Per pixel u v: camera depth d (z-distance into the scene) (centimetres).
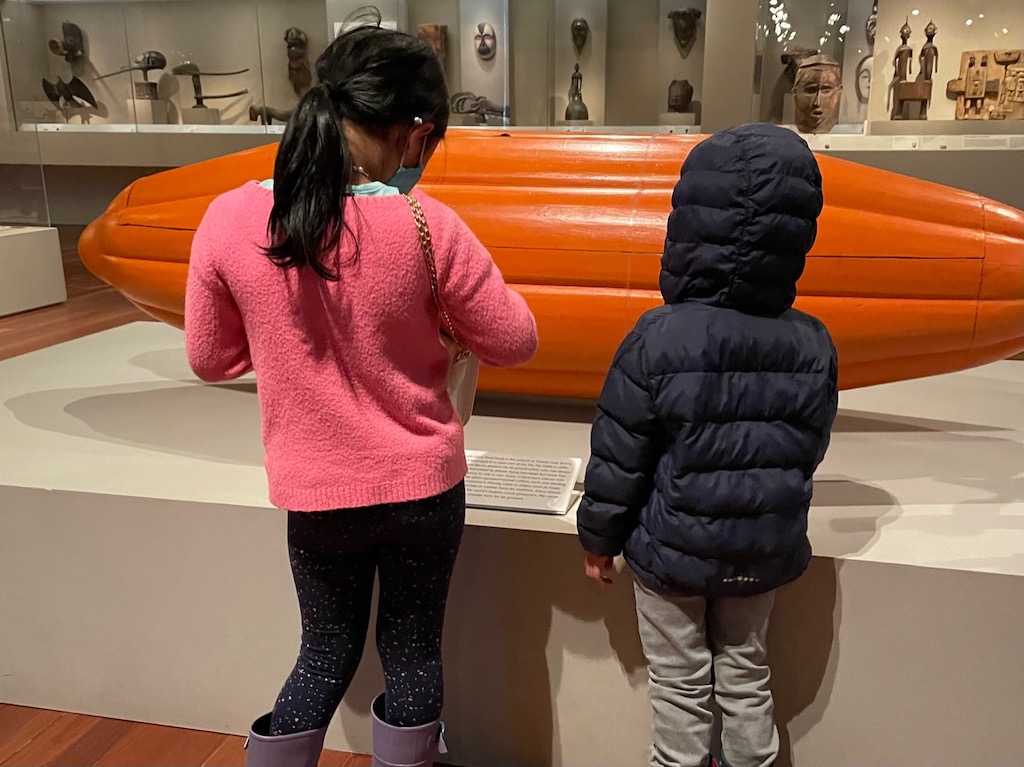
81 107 537
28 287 408
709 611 150
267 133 487
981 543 159
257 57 482
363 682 176
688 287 134
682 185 132
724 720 147
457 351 134
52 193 695
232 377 129
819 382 133
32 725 190
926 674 154
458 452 129
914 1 312
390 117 118
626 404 131
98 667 190
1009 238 199
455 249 119
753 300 131
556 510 167
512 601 167
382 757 136
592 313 206
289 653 179
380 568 134
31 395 257
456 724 177
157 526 177
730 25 319
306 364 119
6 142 417
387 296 116
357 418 120
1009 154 288
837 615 156
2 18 420
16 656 194
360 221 115
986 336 202
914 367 214
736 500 131
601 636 164
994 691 152
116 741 185
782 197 126
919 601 151
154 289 240
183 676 186
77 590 186
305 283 116
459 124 402
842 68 325
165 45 503
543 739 174
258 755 136
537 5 380
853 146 310
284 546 171
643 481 136
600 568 147
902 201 204
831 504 178
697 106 375
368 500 122
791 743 166
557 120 396
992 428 227
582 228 207
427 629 136
